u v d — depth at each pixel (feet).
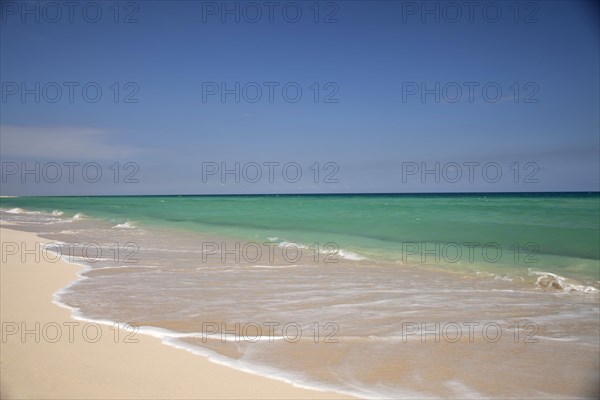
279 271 39.27
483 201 144.87
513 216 76.13
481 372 17.79
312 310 26.73
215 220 90.07
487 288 32.81
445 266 41.39
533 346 20.79
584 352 20.07
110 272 38.11
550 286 33.09
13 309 26.12
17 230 74.64
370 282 34.71
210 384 16.30
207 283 34.12
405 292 31.48
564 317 25.61
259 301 28.63
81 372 17.21
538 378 17.26
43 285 32.58
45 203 218.79
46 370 17.38
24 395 15.26
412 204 129.18
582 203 112.88
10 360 18.35
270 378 16.93
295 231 69.10
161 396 15.29
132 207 154.81
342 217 84.53
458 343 21.15
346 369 17.93
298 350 19.97
